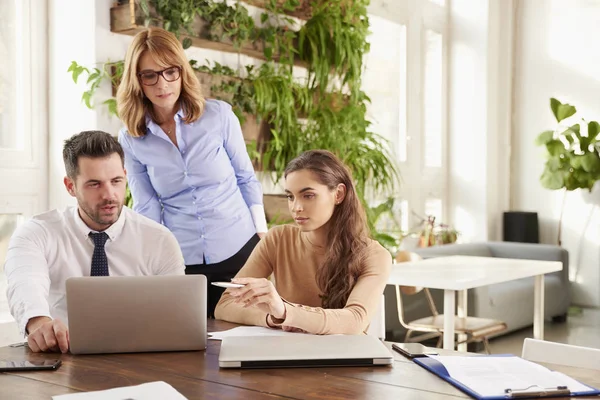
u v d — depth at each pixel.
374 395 1.43
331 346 1.75
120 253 2.21
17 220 3.48
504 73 6.96
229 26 3.92
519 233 6.69
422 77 6.54
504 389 1.45
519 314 5.38
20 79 3.47
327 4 4.53
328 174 2.12
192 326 1.80
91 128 3.44
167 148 2.77
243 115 4.07
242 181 3.04
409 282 3.73
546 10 6.86
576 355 1.87
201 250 2.89
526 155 7.01
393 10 6.11
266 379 1.55
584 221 6.68
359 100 4.83
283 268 2.29
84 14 3.44
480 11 6.73
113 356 1.76
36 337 1.81
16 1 3.46
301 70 4.73
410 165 6.39
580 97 6.71
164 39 2.61
